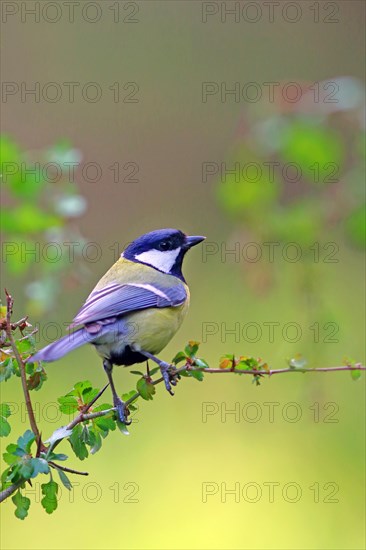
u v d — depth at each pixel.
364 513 11.30
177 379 6.11
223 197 7.36
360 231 7.25
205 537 10.91
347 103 6.92
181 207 17.19
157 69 18.14
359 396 12.40
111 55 17.95
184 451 12.30
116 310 7.31
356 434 12.22
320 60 18.52
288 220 7.29
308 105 6.95
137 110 17.72
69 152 7.57
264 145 6.97
